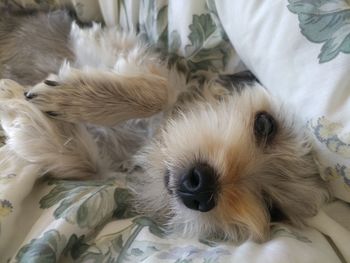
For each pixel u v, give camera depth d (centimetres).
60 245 17
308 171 21
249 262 16
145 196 22
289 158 21
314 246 18
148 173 22
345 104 19
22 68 28
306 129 20
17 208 18
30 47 28
